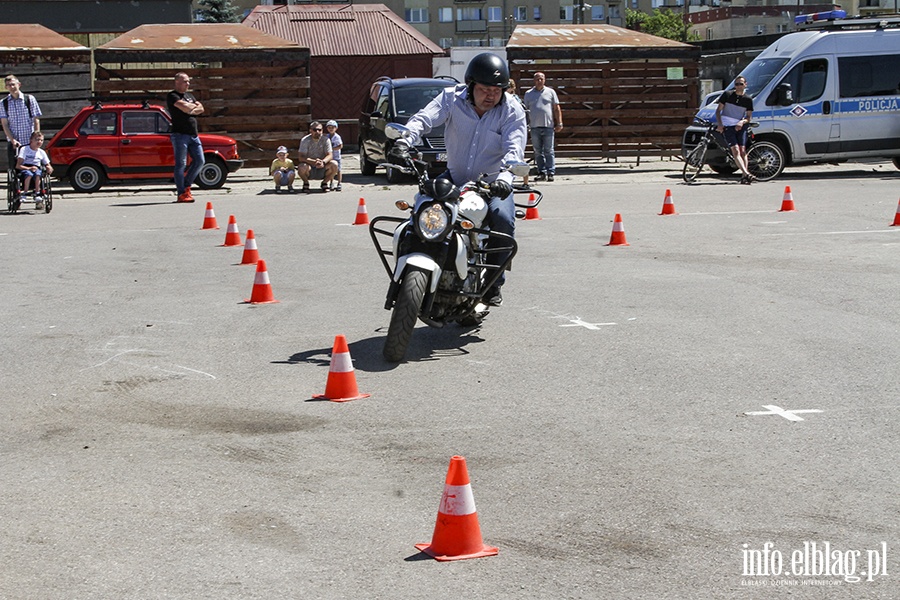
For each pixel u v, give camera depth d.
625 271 11.48
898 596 4.03
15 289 10.98
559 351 7.96
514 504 4.96
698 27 105.75
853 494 5.04
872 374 7.16
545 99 23.45
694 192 20.59
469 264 7.86
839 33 23.23
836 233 14.09
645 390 6.87
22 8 37.75
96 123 22.80
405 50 37.59
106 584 4.18
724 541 4.52
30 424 6.36
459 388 6.98
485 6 98.94
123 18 38.50
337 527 4.72
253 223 16.61
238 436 6.05
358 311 9.59
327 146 22.00
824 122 23.11
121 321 9.31
